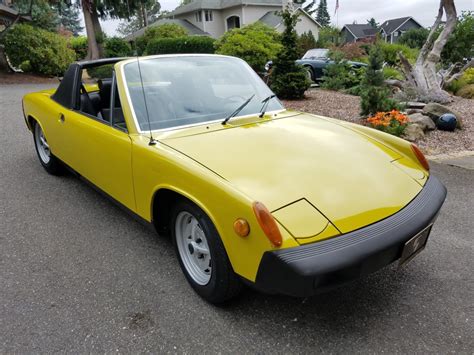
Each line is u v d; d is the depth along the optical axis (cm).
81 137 338
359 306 240
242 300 244
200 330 220
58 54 1830
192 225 246
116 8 2528
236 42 1341
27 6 2203
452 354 203
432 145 600
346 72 1303
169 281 266
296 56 1048
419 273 272
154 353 205
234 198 198
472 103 945
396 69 1481
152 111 284
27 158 539
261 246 188
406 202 229
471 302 242
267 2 3625
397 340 212
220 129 279
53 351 207
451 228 335
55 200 399
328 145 262
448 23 926
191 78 316
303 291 183
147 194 261
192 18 3834
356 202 213
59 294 253
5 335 218
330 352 205
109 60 368
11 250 306
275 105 340
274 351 206
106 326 224
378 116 643
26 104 472
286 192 207
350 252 189
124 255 298
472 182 442
